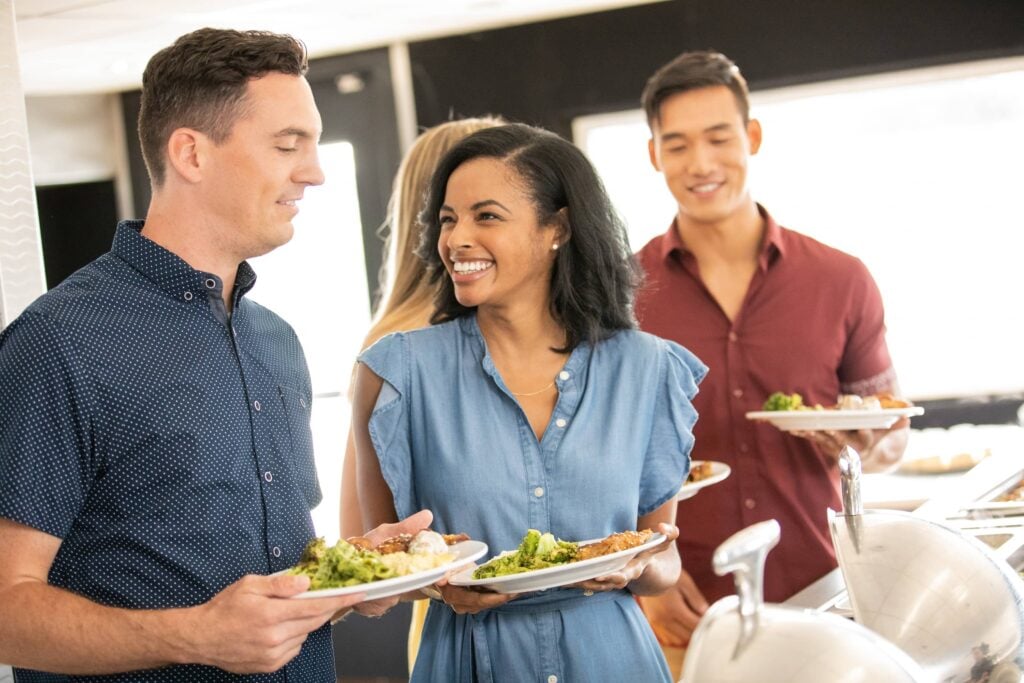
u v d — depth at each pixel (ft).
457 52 17.11
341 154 17.65
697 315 10.48
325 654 6.06
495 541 6.38
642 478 6.75
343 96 17.52
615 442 6.51
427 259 6.88
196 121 5.57
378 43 17.20
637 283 6.95
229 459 5.62
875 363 10.52
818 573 10.14
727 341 10.39
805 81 15.98
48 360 5.23
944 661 4.27
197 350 5.64
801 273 10.36
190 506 5.50
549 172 6.49
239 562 5.60
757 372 10.30
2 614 4.98
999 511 7.07
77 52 14.58
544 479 6.42
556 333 6.69
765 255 10.36
